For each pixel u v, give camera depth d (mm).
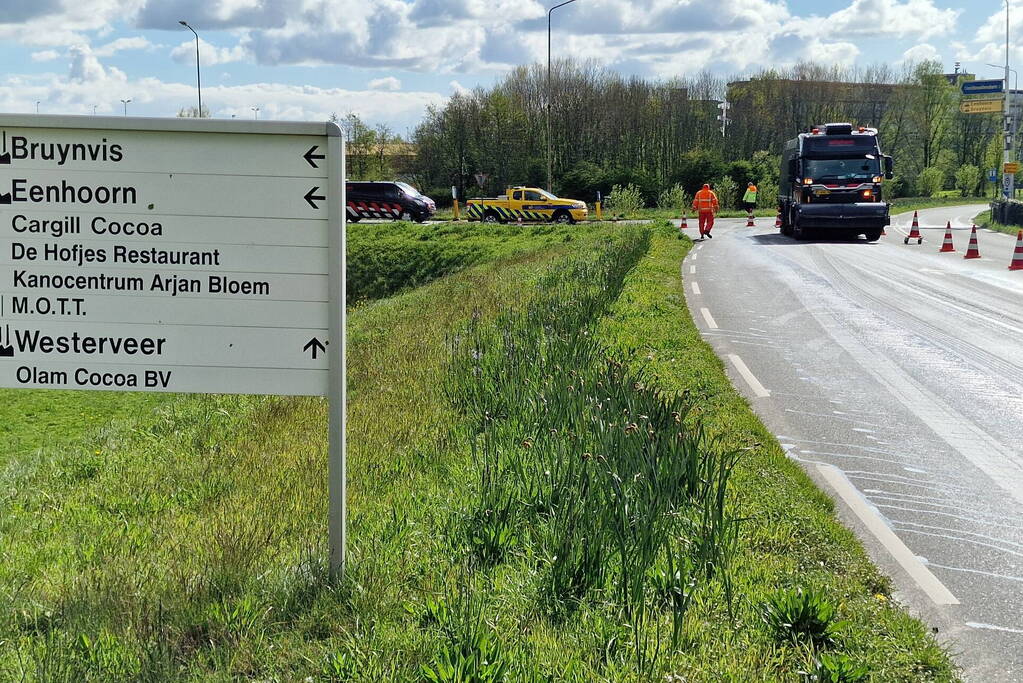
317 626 4105
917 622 4359
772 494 6039
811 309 15641
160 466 7715
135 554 5199
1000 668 4148
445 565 4668
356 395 9359
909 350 12211
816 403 9359
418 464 6633
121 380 4707
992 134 106125
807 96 94812
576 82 84625
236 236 4574
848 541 5414
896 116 101125
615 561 4457
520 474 5625
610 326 11805
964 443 8039
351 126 78250
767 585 4535
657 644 3814
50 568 5117
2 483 8281
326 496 6016
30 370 4738
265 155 4523
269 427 8469
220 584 4453
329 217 4543
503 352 9133
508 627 4031
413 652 3803
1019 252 22078
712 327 13742
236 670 3754
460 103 80938
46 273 4664
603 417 6270
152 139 4543
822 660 3727
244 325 4633
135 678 3643
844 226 29703
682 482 5469
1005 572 5281
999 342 12828
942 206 76312
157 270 4625
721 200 65562
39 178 4590
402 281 38312
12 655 3869
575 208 46000
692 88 88625
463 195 78688
